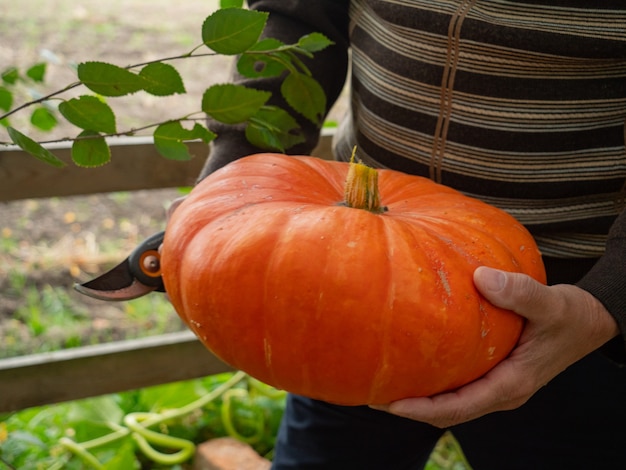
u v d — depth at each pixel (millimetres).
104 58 3422
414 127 727
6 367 1180
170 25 4176
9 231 2262
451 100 698
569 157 699
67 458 1289
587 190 710
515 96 681
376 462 852
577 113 683
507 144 697
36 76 703
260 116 751
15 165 1181
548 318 567
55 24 3895
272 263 539
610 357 667
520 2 656
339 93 878
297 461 870
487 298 550
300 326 533
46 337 1769
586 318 587
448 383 557
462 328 533
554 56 658
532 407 782
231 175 632
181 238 592
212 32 626
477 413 578
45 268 2080
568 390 766
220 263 551
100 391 1249
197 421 1420
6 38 3529
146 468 1344
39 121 708
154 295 2000
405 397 565
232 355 572
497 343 558
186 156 708
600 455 793
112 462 1264
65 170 1206
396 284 528
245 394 1467
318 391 566
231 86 671
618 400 762
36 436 1340
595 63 667
